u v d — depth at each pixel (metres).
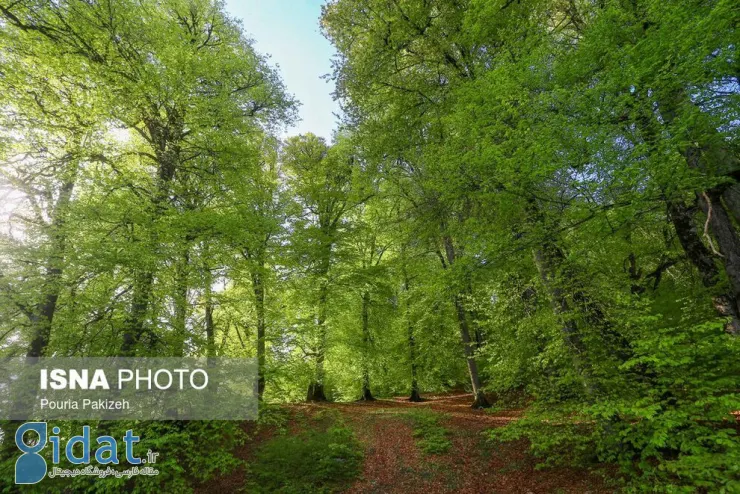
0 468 5.16
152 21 8.18
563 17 9.28
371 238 18.08
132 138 10.20
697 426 4.56
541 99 5.65
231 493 8.17
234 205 9.63
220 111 8.69
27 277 6.62
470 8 8.35
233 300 9.35
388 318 17.44
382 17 9.91
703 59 4.67
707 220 6.56
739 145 6.02
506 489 7.37
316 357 16.03
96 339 6.66
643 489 5.02
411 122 10.70
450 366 18.28
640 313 6.23
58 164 7.54
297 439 9.56
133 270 7.12
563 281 7.14
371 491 8.16
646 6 5.54
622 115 5.17
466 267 7.32
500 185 6.54
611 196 5.33
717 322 4.62
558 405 6.89
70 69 7.28
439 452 9.55
